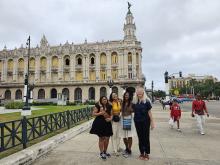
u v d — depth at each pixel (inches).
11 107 1408.7
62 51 3292.3
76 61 3267.7
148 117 332.5
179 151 373.4
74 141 451.8
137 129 332.8
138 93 336.2
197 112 548.7
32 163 311.6
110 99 361.1
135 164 304.0
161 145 418.6
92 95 3142.2
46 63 3366.1
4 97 3459.6
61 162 313.9
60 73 3272.6
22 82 3415.4
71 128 548.4
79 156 342.0
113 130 355.9
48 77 3319.4
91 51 3189.0
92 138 484.4
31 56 3412.9
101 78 3154.5
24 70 3444.9
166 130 604.4
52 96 3284.9
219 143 435.8
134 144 427.2
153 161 317.4
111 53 3127.5
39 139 418.6
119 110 353.4
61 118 542.0
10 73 3516.2
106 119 333.7
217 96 5590.6
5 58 3528.5
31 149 330.0
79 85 3159.5
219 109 1610.5
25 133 352.2
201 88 5600.4
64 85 3206.2
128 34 3080.7
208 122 780.6
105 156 326.6
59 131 510.9
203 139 477.4
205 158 333.1
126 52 3051.2
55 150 377.7
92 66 3191.4
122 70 3034.0
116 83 2999.5
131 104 349.1
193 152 366.6
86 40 3248.0
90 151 370.9
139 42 3110.2
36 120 442.9
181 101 3233.3
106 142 338.3
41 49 3385.8
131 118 352.5
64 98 2714.1
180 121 822.5
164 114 1162.6
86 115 812.6
